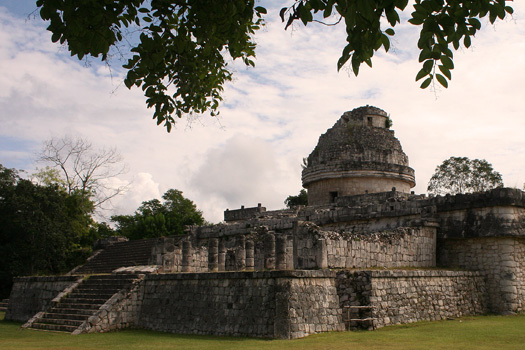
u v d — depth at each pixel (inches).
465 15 299.9
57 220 1552.7
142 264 1295.5
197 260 981.8
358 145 1480.1
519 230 876.6
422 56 304.7
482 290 884.6
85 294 864.9
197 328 710.5
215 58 508.1
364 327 670.5
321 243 722.8
